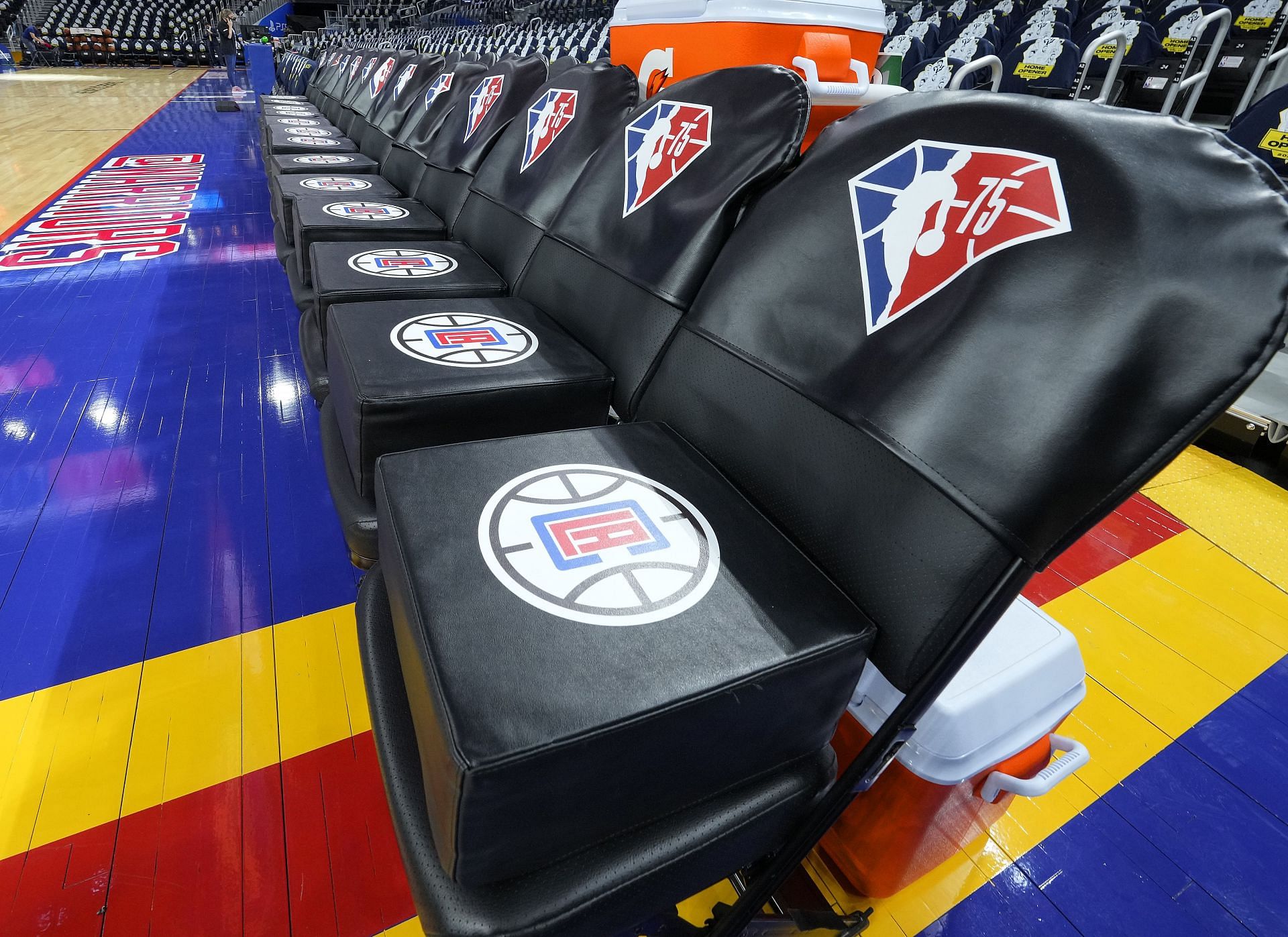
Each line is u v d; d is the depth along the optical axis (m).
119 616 1.53
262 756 1.26
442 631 0.60
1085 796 1.31
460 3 13.30
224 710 1.34
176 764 1.23
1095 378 0.59
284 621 1.55
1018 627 1.01
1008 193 0.70
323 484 2.03
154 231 4.43
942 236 0.75
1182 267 0.57
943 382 0.69
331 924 1.03
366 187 2.75
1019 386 0.63
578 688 0.57
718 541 0.76
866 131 0.91
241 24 21.23
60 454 2.07
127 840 1.11
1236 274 0.55
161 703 1.34
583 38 7.91
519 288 1.61
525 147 1.94
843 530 0.75
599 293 1.30
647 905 0.67
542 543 0.72
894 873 1.03
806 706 0.67
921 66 4.70
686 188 1.20
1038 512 0.61
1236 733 1.46
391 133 3.37
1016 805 1.29
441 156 2.50
